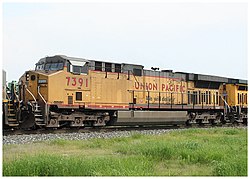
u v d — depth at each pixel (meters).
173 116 26.69
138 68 24.97
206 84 30.72
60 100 20.16
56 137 17.31
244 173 9.37
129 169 9.60
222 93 32.75
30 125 19.27
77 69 21.08
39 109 19.73
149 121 25.14
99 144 15.16
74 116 20.98
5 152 12.81
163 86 26.69
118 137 17.58
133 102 24.30
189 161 11.59
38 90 20.05
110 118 23.30
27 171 9.31
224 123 32.47
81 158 10.91
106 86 22.56
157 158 11.98
